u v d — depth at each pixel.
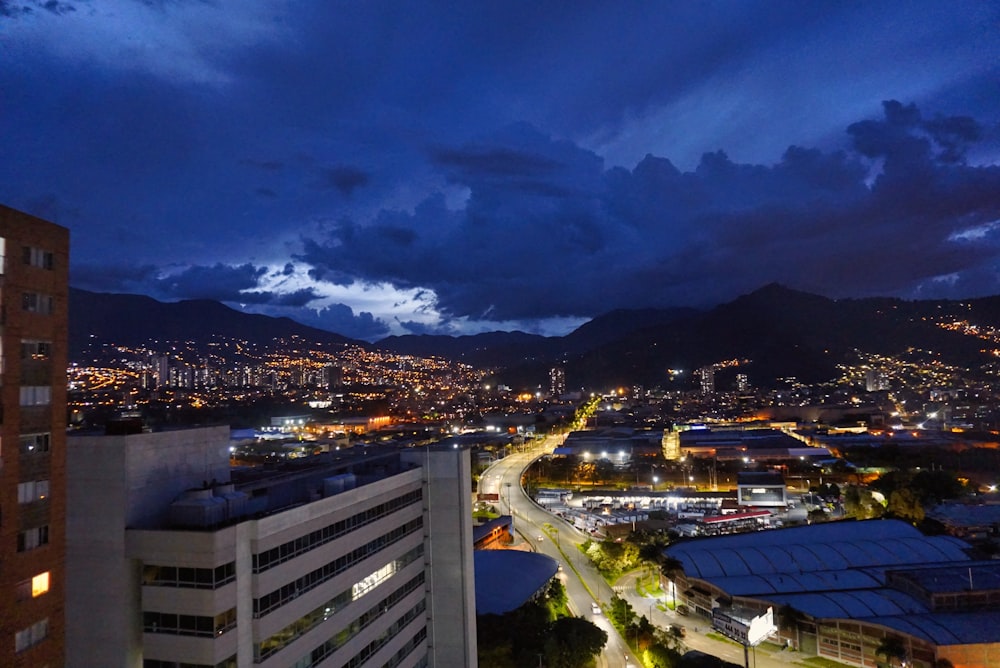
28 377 46.44
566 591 144.62
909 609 111.75
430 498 87.62
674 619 126.88
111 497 54.50
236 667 53.56
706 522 197.00
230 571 53.53
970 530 171.88
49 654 46.47
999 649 96.00
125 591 53.72
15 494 44.84
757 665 105.44
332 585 66.00
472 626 87.44
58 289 49.34
